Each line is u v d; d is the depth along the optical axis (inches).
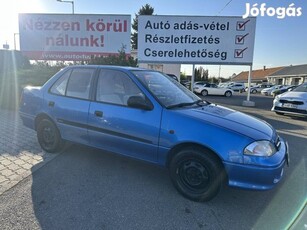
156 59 478.9
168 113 120.5
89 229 96.1
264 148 107.0
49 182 132.2
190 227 100.0
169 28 469.4
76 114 150.0
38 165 153.5
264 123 133.8
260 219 106.7
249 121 126.2
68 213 105.5
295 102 338.6
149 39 474.0
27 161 159.3
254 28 458.0
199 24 463.8
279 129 284.7
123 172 147.1
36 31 535.5
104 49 533.6
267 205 117.4
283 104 351.6
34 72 463.5
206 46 469.7
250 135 108.8
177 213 108.9
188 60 475.5
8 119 275.3
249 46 465.7
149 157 127.3
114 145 137.9
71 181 134.2
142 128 125.2
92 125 143.7
